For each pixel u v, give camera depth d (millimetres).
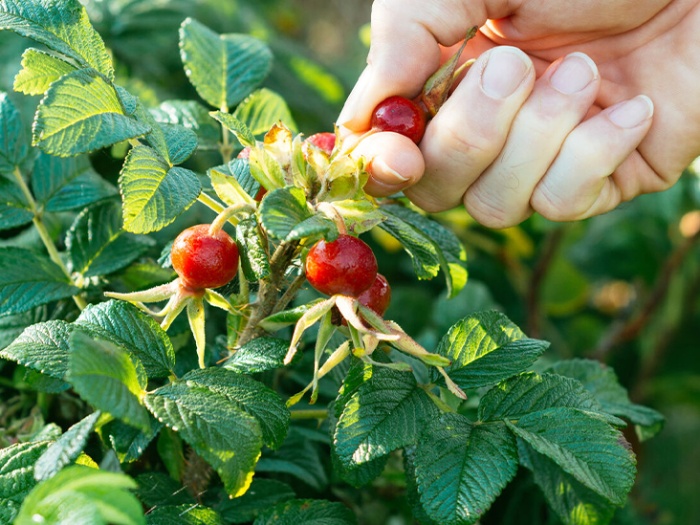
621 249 1105
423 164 389
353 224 322
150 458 419
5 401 439
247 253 320
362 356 315
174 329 401
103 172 488
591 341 1085
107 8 675
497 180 417
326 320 326
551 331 938
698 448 1119
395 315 763
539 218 764
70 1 339
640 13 464
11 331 412
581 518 383
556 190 416
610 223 1072
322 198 322
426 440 316
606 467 307
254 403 310
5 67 600
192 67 446
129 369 290
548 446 308
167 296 330
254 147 317
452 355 348
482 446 315
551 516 497
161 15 712
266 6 1308
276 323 327
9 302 378
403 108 394
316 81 800
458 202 436
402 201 472
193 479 373
